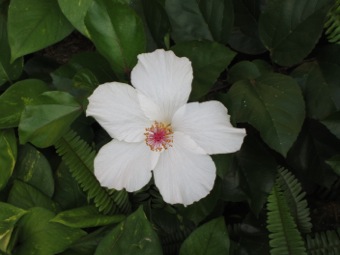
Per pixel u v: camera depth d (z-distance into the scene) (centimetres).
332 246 42
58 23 44
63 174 46
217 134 36
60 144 43
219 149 36
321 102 42
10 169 43
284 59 42
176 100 37
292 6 40
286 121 38
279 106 39
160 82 37
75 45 53
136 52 40
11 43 42
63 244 42
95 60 44
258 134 46
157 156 37
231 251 43
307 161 45
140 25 40
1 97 42
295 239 40
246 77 41
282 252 41
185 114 37
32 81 44
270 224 41
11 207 41
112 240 40
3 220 41
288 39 42
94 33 39
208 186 36
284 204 41
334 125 40
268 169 43
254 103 39
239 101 39
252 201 42
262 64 44
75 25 41
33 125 40
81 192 46
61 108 41
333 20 41
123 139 37
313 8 40
